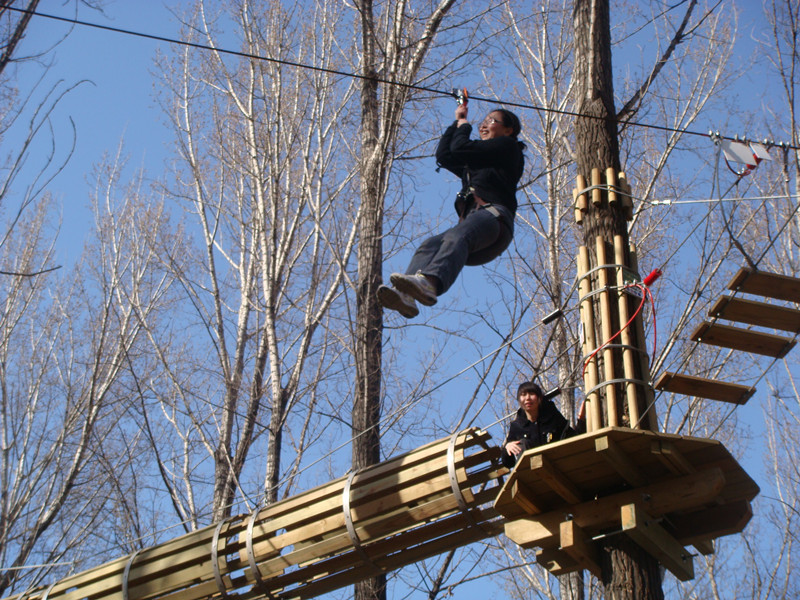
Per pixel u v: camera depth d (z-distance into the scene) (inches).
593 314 258.4
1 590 461.4
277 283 507.8
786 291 257.9
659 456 222.1
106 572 294.4
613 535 239.5
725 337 271.1
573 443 220.5
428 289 222.8
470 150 258.2
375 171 427.2
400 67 448.5
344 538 260.5
